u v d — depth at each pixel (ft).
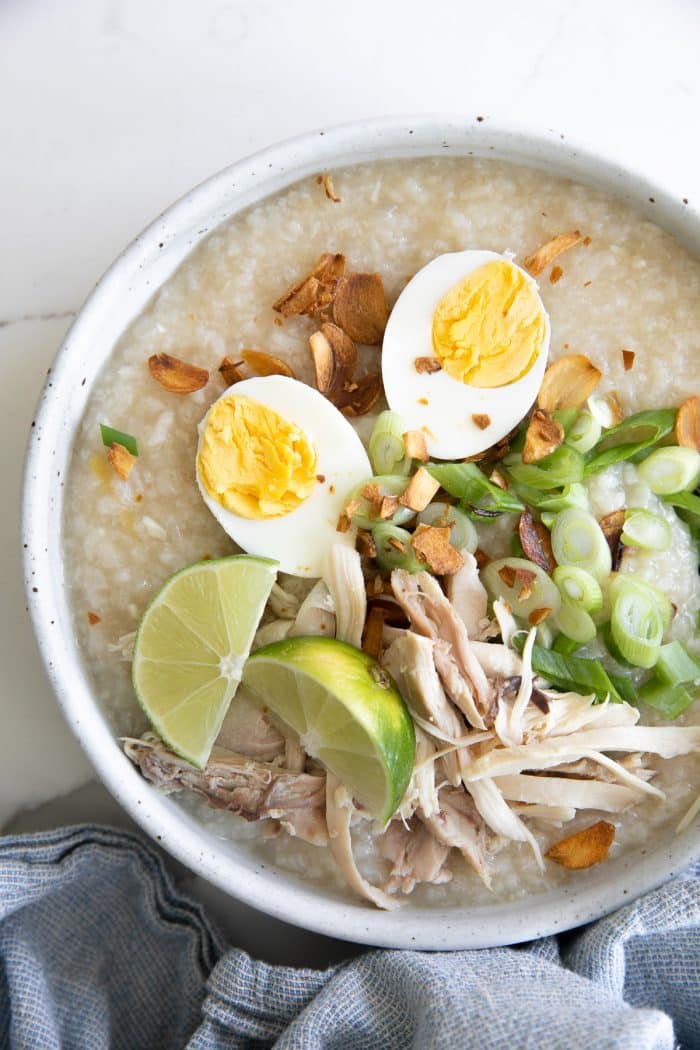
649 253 1.36
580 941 1.32
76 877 1.39
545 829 1.34
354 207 1.35
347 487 1.32
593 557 1.32
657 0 1.49
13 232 1.46
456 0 1.48
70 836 1.38
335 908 1.31
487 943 1.30
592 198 1.35
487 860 1.33
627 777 1.32
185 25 1.47
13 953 1.38
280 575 1.35
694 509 1.35
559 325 1.35
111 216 1.47
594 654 1.35
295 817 1.32
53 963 1.40
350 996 1.29
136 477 1.34
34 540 1.29
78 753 1.46
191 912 1.41
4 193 1.47
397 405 1.33
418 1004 1.26
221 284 1.35
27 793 1.46
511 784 1.32
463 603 1.31
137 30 1.47
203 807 1.35
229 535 1.33
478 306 1.32
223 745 1.33
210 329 1.35
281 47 1.47
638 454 1.36
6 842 1.36
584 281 1.35
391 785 1.24
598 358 1.35
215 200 1.31
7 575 1.45
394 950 1.32
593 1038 1.18
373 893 1.31
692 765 1.34
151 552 1.34
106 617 1.34
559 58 1.49
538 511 1.35
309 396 1.31
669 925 1.30
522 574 1.32
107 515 1.34
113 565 1.34
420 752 1.30
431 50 1.48
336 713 1.24
